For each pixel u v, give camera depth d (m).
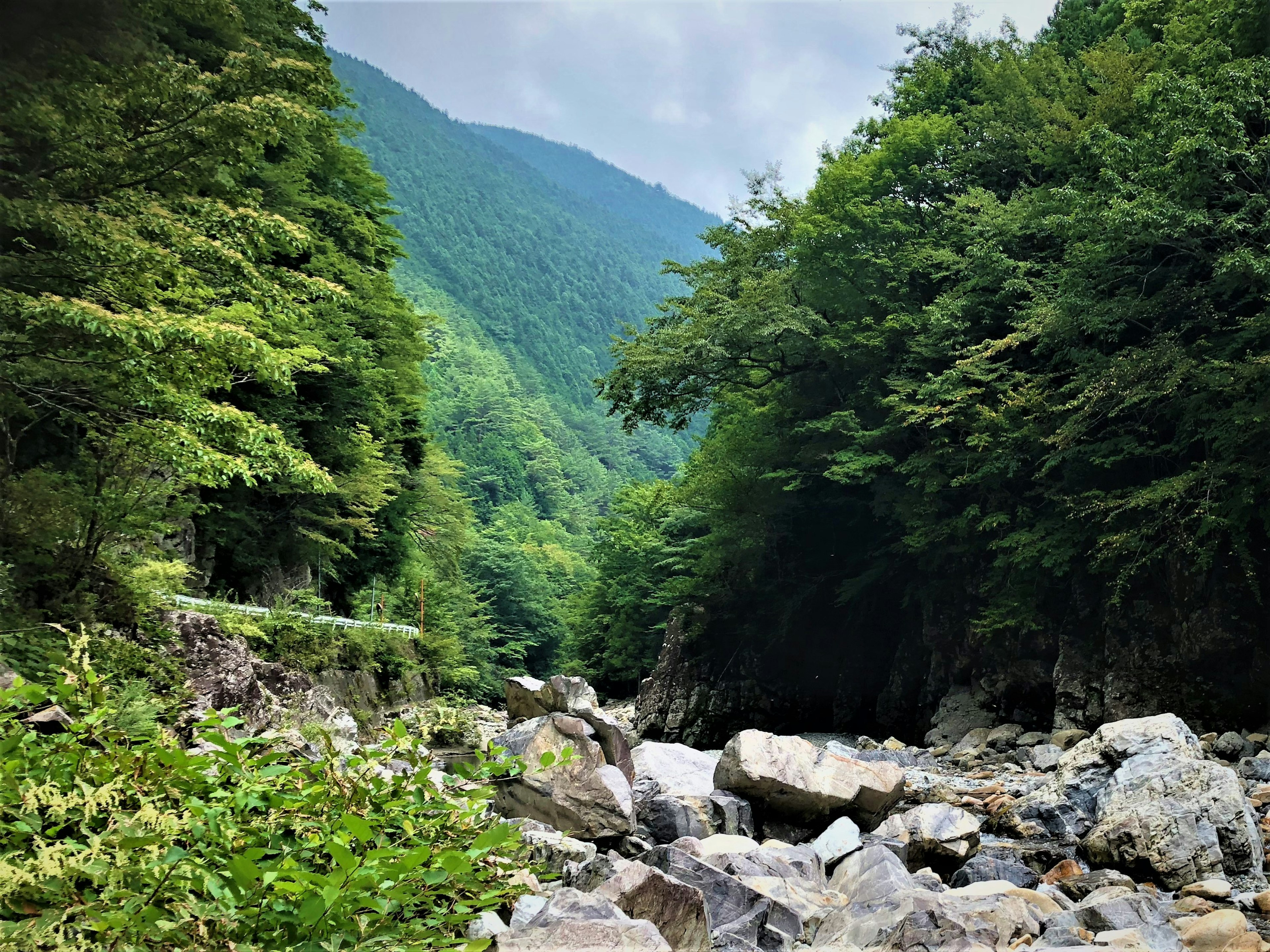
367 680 24.59
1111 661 20.72
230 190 13.29
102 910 2.78
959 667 26.55
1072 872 8.38
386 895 3.11
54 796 3.03
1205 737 16.06
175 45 16.27
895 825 9.20
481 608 65.44
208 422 11.98
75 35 10.73
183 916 2.81
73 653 4.04
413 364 35.84
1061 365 23.28
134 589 12.57
